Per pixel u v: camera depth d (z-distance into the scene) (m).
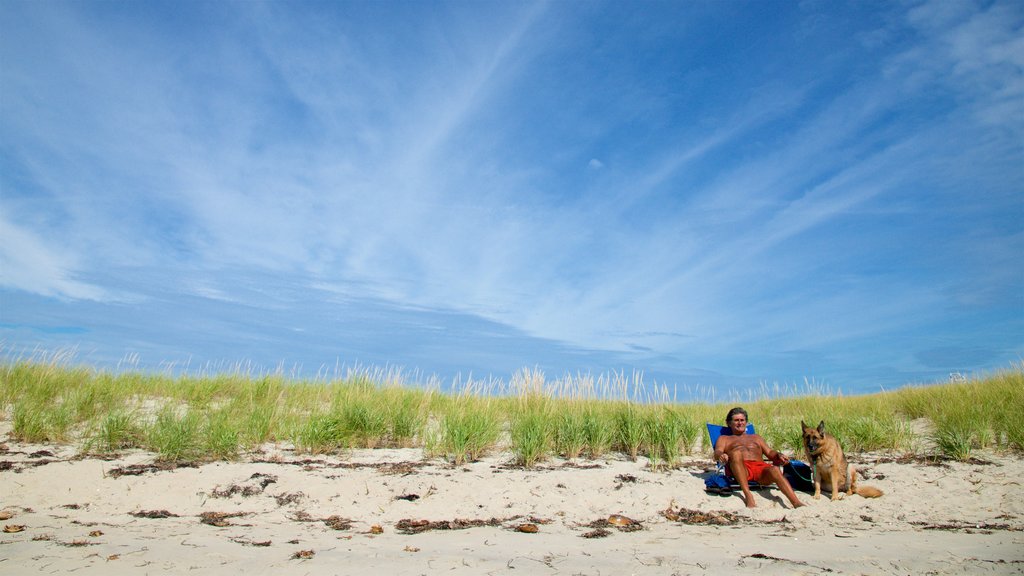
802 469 7.76
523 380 12.30
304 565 4.61
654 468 8.62
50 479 7.28
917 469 8.51
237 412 10.68
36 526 5.85
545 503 7.09
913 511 6.97
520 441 9.04
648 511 6.95
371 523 6.39
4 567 4.41
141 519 6.28
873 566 4.73
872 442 10.02
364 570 4.50
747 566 4.68
